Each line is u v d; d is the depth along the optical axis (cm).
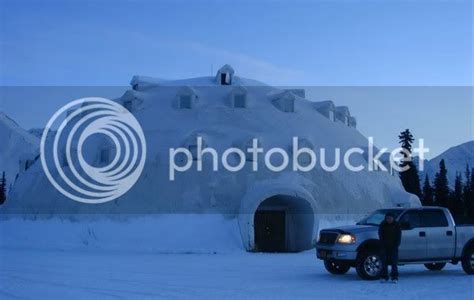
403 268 2125
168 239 2995
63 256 2617
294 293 1434
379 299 1339
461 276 1831
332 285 1589
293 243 3275
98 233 3086
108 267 2105
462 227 1880
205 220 3067
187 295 1402
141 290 1488
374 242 1736
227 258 2583
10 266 2123
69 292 1449
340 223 3188
